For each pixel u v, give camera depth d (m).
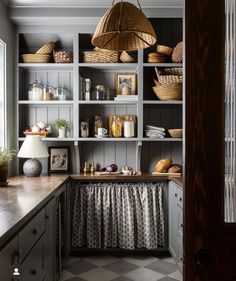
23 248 1.68
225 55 0.97
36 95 3.87
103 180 3.66
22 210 1.79
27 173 3.56
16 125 3.80
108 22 2.14
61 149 4.06
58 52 3.82
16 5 3.55
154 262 3.47
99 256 3.65
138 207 3.62
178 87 3.75
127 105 4.12
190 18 0.96
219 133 0.95
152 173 3.83
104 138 3.80
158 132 3.84
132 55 4.09
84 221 3.64
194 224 0.96
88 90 3.90
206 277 0.96
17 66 3.79
